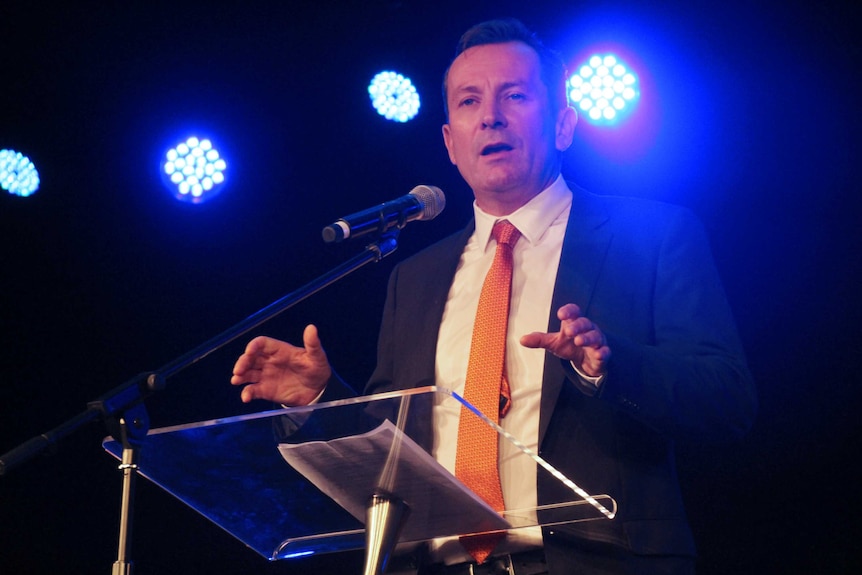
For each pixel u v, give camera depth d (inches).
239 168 337.7
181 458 114.8
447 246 171.2
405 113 331.3
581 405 136.2
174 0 333.7
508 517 118.6
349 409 101.3
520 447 107.8
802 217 296.2
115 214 341.7
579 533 126.4
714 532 290.5
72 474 338.0
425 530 124.9
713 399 130.3
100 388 343.3
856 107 293.6
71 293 343.3
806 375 291.4
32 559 328.8
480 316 149.2
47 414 340.8
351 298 335.6
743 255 298.4
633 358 126.6
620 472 131.7
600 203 161.5
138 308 343.0
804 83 298.4
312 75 336.8
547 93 169.2
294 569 323.6
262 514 128.6
